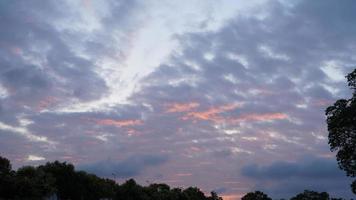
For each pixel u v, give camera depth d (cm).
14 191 8738
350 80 6688
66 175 10962
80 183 11200
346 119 6556
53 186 10100
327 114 6925
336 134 6769
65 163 11419
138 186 14362
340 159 6831
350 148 6675
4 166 9600
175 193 16612
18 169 10019
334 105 6838
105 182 12594
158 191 15850
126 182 14212
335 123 6675
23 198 8938
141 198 13862
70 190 10744
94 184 11675
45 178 9994
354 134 6669
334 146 6831
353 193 6812
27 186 8969
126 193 13462
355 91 6744
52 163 11362
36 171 10119
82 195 11025
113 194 12738
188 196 17300
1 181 8681
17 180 8906
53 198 9912
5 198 8688
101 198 12012
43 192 9494
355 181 6794
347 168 6819
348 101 6756
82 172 11669
